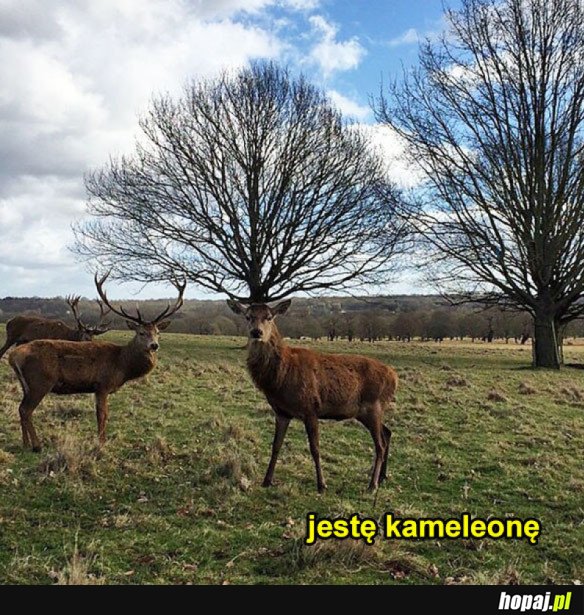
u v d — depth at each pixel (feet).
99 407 28.30
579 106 73.51
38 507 20.11
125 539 18.01
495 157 75.51
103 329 50.98
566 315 84.12
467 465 27.22
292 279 89.56
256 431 31.94
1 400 35.73
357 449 29.45
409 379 54.90
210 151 86.22
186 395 42.09
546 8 75.41
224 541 18.16
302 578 16.15
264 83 87.66
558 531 20.07
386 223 86.12
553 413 40.63
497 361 84.23
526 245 75.25
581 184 73.51
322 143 87.04
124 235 87.10
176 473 24.35
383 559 17.15
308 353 24.32
